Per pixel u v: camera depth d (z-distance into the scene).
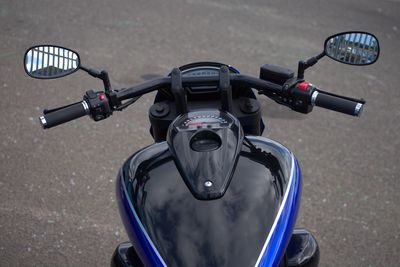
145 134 5.03
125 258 2.45
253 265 1.95
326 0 7.96
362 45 2.46
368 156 4.85
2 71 5.90
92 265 3.67
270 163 2.26
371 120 5.38
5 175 4.45
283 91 2.50
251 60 6.32
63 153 4.74
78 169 4.56
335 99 2.39
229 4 7.71
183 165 2.14
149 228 2.07
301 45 6.68
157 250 2.02
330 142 5.00
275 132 5.08
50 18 7.08
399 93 5.87
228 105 2.51
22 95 5.51
